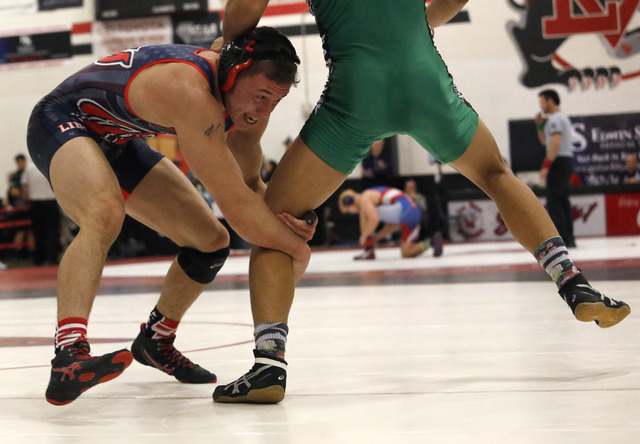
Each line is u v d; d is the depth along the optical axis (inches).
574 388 146.6
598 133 917.8
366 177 915.4
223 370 186.7
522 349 194.9
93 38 989.8
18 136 998.4
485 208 898.7
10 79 1000.9
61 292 142.8
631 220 884.0
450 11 180.4
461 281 407.8
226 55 148.5
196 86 148.3
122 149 176.6
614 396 138.3
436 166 912.3
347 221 922.1
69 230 954.1
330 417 132.0
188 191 175.0
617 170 917.2
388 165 908.6
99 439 122.8
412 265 548.7
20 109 999.6
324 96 158.1
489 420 124.5
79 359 135.8
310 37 959.0
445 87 157.4
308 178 158.6
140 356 179.2
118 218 151.3
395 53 152.1
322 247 921.5
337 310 306.3
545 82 924.0
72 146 154.5
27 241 954.7
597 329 221.9
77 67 993.5
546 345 199.0
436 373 168.6
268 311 152.0
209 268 175.3
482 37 932.0
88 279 143.8
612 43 909.8
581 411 128.0
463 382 157.4
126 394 163.0
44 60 994.7
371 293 369.4
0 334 279.3
